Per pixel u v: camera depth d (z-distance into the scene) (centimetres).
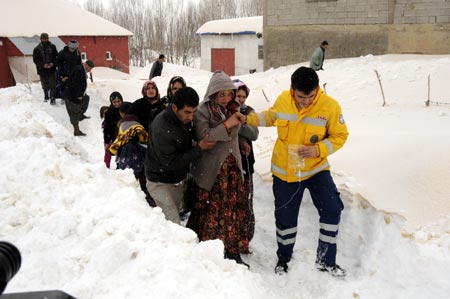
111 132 649
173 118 374
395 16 1540
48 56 1229
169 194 403
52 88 1238
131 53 5316
